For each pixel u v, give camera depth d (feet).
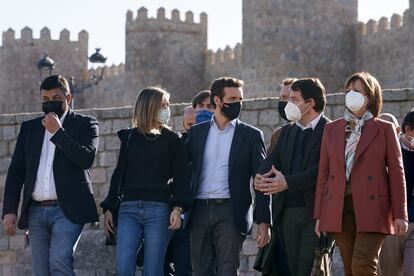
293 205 48.67
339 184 45.57
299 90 48.60
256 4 212.84
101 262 74.95
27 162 52.70
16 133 79.05
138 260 55.36
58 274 51.55
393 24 211.00
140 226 50.96
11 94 297.53
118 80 276.21
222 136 50.72
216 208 50.24
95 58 156.46
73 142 51.13
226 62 254.88
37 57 296.71
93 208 52.47
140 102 50.72
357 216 45.06
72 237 51.93
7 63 298.35
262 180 47.50
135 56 267.18
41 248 52.54
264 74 212.02
